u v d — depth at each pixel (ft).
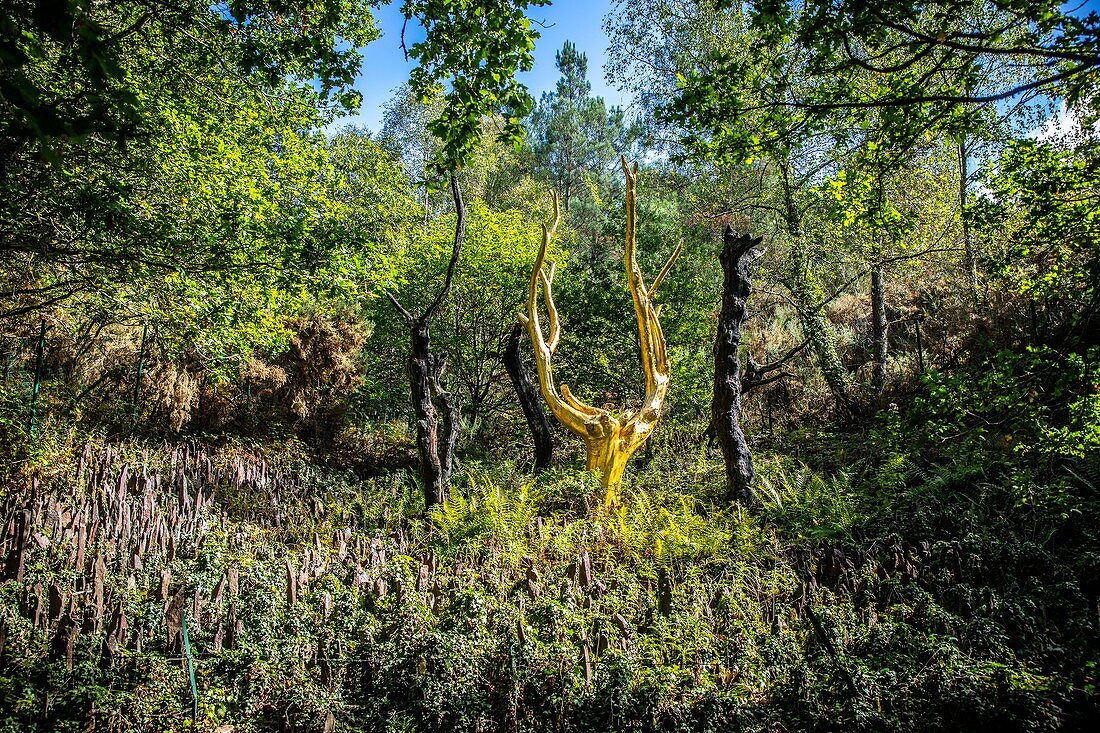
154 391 35.29
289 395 42.42
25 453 24.85
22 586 14.62
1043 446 15.51
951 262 44.19
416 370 28.84
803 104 17.30
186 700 11.60
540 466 35.17
